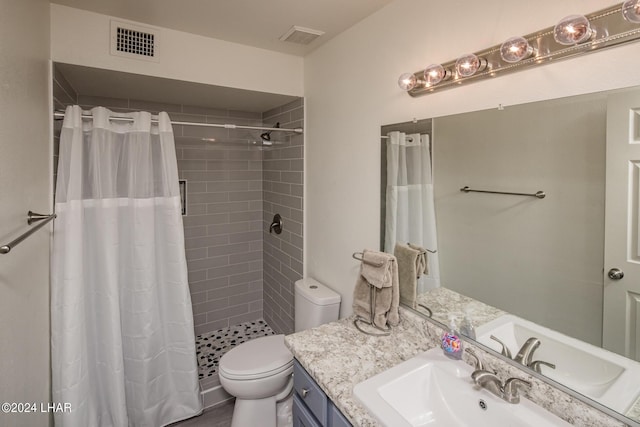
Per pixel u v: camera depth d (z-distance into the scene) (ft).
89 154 5.66
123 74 5.95
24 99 3.92
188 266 9.31
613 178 2.83
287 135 8.47
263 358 6.09
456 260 4.19
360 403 3.27
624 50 2.72
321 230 7.15
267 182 9.84
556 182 3.20
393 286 4.83
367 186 5.69
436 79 4.14
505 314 3.68
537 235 3.37
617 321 2.85
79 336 5.29
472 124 3.92
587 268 3.01
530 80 3.35
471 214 4.00
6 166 3.29
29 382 4.10
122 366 5.82
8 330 3.35
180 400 6.61
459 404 3.49
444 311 4.36
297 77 7.63
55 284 5.19
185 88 6.93
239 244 10.03
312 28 6.09
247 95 7.57
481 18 3.76
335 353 4.25
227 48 6.76
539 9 3.22
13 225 3.47
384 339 4.60
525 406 3.12
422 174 4.61
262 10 5.44
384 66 5.24
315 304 6.36
